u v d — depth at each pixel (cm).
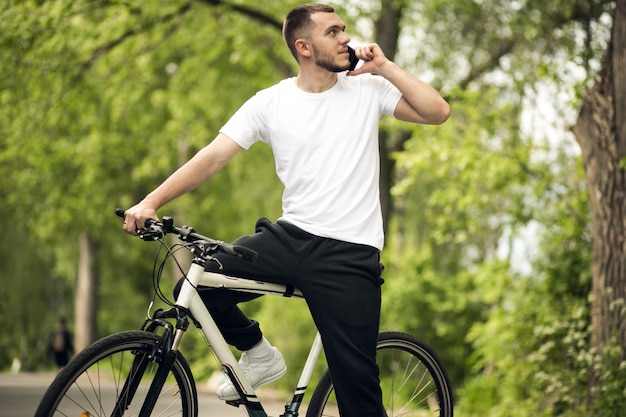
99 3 1978
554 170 1645
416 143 1808
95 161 3075
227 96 2727
